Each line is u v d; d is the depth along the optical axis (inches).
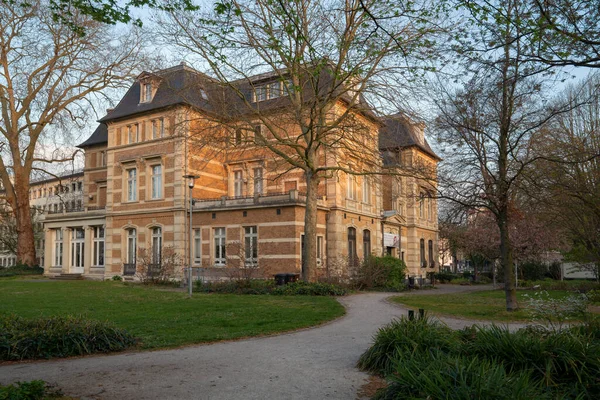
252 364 334.3
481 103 587.8
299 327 502.9
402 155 871.1
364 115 920.3
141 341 421.7
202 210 1245.7
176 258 1217.4
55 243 1594.5
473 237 1358.3
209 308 657.6
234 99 934.4
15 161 1488.7
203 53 797.2
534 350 267.9
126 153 1396.4
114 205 1411.2
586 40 321.1
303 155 908.6
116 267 1389.0
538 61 358.9
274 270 1120.8
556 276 1678.2
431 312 614.9
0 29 1061.1
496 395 194.7
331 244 1208.8
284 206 1125.1
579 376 243.3
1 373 313.4
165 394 263.1
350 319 567.2
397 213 1546.5
